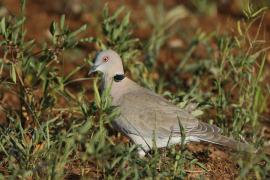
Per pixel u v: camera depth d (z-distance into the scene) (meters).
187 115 12.72
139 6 21.64
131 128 12.66
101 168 12.07
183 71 16.83
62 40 12.91
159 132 12.55
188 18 20.88
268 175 11.86
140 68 15.25
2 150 12.20
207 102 13.90
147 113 12.64
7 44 12.67
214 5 21.34
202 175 12.01
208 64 15.95
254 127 13.89
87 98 15.16
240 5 21.34
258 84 14.67
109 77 13.25
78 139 11.27
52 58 13.06
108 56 13.28
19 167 11.66
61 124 13.03
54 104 13.50
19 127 12.37
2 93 15.27
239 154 11.77
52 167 11.00
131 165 11.49
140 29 19.80
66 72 17.06
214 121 14.28
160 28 18.12
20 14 12.72
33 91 13.14
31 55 12.91
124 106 12.79
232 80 14.95
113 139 13.75
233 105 13.84
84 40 13.30
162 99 12.98
